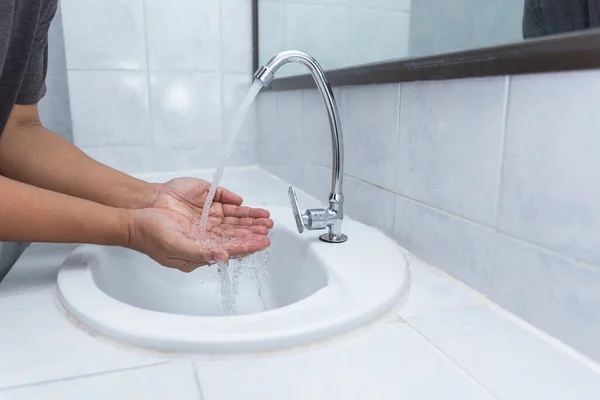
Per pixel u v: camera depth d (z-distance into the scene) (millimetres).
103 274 652
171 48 1299
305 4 1124
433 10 706
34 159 676
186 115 1354
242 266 796
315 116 1004
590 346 419
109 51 1238
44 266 646
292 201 661
